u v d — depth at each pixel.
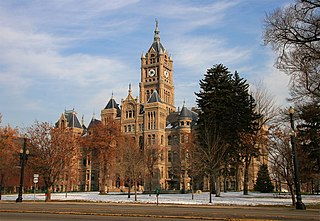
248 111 56.66
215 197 51.44
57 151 52.00
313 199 45.12
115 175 79.19
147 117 111.88
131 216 23.06
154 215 22.88
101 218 21.58
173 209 29.75
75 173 85.00
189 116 107.69
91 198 53.59
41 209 29.03
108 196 61.25
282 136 42.06
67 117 125.75
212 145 51.62
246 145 56.81
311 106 42.00
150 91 135.25
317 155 45.44
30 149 52.06
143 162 72.56
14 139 76.88
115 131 80.94
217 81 59.25
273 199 45.56
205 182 93.69
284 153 38.62
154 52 138.50
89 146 79.44
